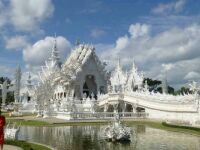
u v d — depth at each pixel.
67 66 97.81
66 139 31.23
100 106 76.19
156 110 64.19
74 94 95.50
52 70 104.00
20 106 91.56
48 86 95.56
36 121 56.19
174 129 41.38
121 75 90.06
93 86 101.06
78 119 60.22
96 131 39.22
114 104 72.25
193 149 25.05
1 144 22.34
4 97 106.12
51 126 47.06
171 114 59.78
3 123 22.58
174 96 60.84
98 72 99.12
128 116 66.06
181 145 27.09
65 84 93.62
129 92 71.88
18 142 25.67
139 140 30.42
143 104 67.25
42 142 28.97
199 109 51.78
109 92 76.12
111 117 63.44
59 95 97.69
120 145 27.20
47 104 81.75
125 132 29.83
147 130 40.53
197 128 38.94
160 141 29.69
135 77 89.75
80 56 99.44
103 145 27.19
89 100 76.12
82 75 96.56
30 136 33.91
